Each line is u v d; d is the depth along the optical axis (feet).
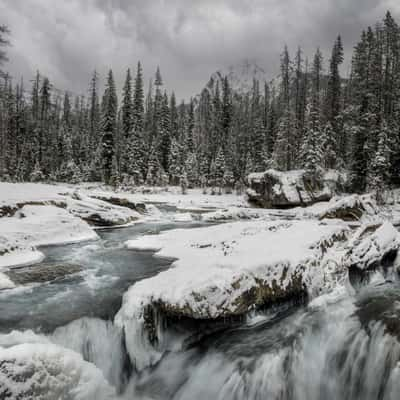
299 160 126.72
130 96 176.14
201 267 23.80
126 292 21.50
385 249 28.04
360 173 100.83
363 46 117.50
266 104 204.44
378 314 19.36
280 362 17.10
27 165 147.84
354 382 16.38
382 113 110.11
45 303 21.81
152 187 148.25
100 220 54.95
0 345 16.44
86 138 189.06
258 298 20.94
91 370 16.08
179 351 19.29
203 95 290.15
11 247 31.09
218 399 16.94
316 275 24.32
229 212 73.05
